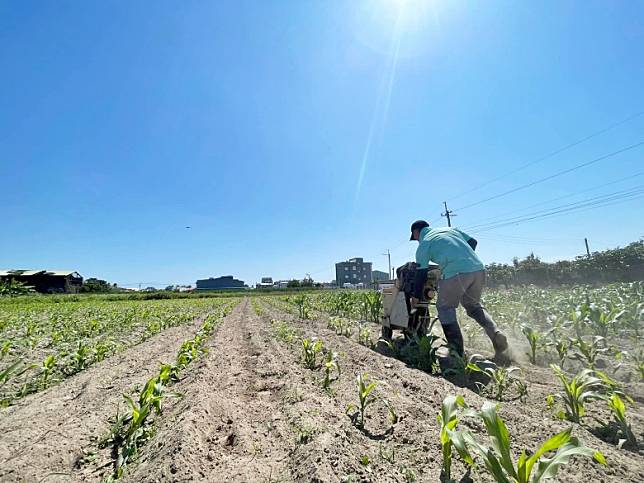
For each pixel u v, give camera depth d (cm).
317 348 514
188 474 212
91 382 454
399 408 317
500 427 175
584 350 425
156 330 1047
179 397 369
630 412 298
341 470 210
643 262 2127
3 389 451
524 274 2764
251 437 278
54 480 224
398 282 607
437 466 222
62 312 1658
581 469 210
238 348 715
